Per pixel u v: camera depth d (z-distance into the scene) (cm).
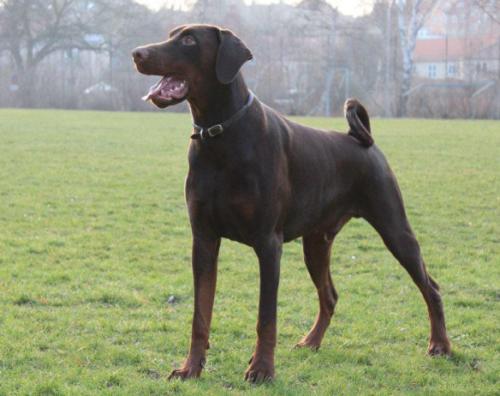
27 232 998
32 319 630
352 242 970
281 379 506
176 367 534
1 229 1013
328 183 550
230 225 499
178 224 1078
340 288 759
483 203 1282
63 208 1181
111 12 5850
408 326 639
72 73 5028
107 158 1881
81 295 705
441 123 3541
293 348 582
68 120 3412
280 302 706
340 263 869
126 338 590
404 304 705
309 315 670
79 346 568
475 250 941
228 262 848
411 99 4422
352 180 569
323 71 4772
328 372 531
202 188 493
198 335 510
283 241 533
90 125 3092
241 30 5212
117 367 529
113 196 1305
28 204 1205
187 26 489
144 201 1263
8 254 868
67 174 1567
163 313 659
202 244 508
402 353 579
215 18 5556
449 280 796
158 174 1595
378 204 570
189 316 655
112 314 652
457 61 5244
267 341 501
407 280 792
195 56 481
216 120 484
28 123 3133
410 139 2552
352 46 5003
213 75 484
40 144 2216
